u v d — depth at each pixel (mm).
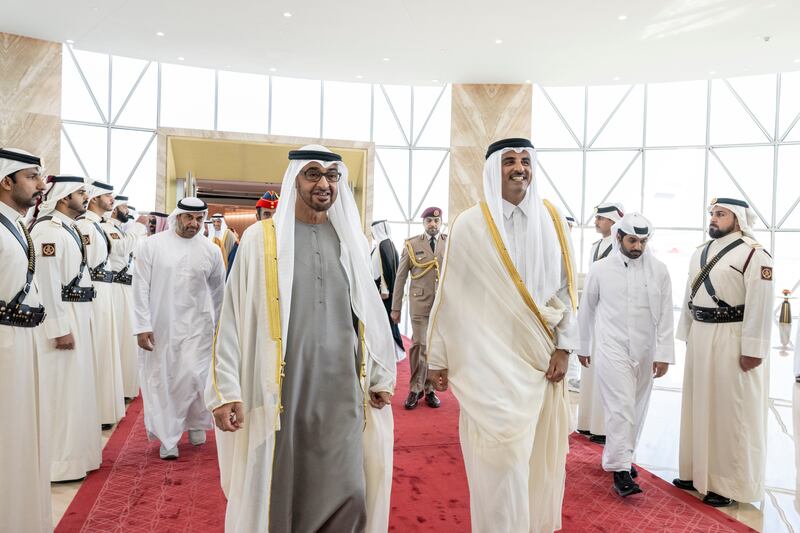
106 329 4434
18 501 2318
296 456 2072
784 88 12109
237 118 13359
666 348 3412
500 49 10625
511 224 2512
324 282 2141
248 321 2018
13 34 11008
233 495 1992
